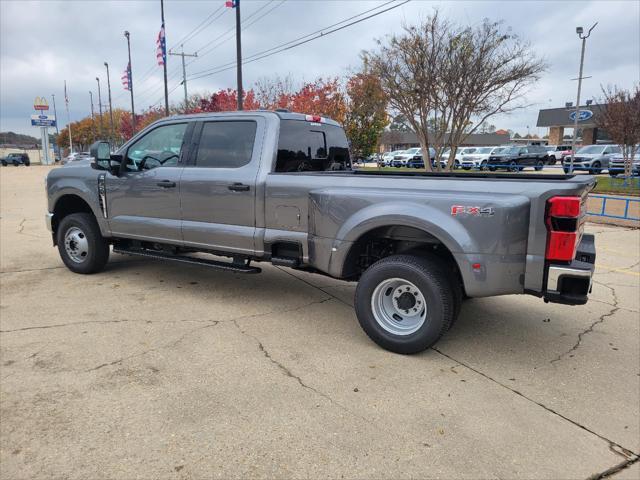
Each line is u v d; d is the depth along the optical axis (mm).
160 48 28156
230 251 5090
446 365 3895
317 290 5910
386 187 4074
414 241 4098
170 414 3100
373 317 4152
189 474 2549
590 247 4086
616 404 3334
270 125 4934
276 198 4695
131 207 5812
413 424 3049
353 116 19391
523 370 3828
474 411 3215
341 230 4195
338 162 6051
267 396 3348
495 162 32625
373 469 2619
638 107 18250
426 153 16922
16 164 71062
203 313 5004
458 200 3707
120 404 3207
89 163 6387
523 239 3584
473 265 3668
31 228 10391
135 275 6473
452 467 2648
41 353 3967
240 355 3998
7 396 3289
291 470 2600
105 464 2615
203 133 5320
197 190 5211
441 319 3865
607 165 27672
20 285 5938
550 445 2865
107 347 4105
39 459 2650
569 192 3424
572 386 3576
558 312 5207
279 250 4824
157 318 4832
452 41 15172
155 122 5730
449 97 15812
